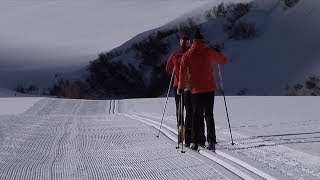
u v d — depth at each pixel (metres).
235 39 71.81
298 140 11.09
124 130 13.47
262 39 69.44
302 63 62.06
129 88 67.00
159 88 65.38
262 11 75.94
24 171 8.37
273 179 7.27
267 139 11.27
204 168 8.43
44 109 21.41
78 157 9.63
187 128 10.70
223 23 76.69
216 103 21.80
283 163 8.38
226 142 10.88
